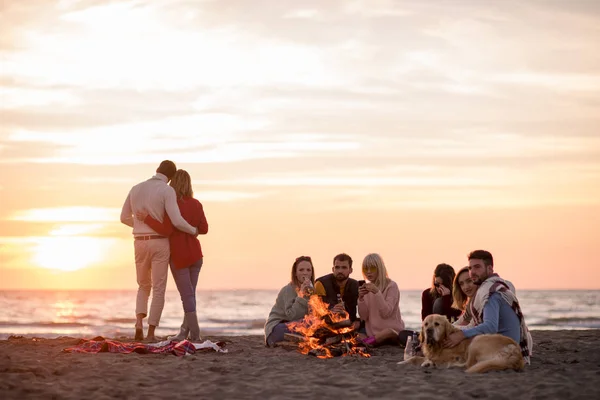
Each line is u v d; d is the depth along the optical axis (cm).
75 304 7656
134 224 939
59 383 576
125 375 625
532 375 639
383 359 802
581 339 1139
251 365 725
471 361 684
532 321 3850
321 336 866
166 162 952
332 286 933
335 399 541
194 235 943
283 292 942
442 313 899
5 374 604
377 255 958
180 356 793
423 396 546
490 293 718
